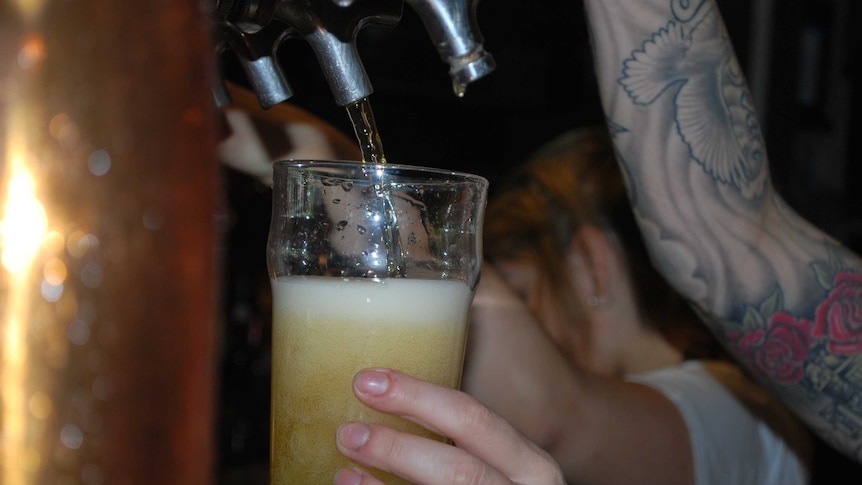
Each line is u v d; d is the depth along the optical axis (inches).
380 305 21.6
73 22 9.0
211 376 9.5
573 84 106.3
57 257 9.0
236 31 22.5
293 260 22.9
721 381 58.8
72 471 8.9
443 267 23.4
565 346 61.2
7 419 8.9
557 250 60.9
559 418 47.6
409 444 21.0
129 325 9.1
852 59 123.6
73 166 9.0
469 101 102.0
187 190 9.3
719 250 38.3
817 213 123.6
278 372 22.8
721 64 37.0
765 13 117.7
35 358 8.9
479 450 22.4
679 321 60.2
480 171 104.3
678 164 37.0
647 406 52.7
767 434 59.9
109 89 9.0
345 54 21.7
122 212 9.1
